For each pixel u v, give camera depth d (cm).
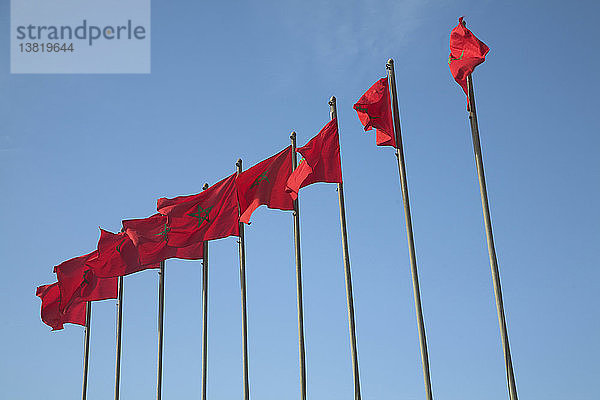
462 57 3102
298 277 3422
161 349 4000
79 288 4431
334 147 3456
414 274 3012
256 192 3616
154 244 3994
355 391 3112
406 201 3136
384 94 3291
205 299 3859
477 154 2966
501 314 2730
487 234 2850
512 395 2631
